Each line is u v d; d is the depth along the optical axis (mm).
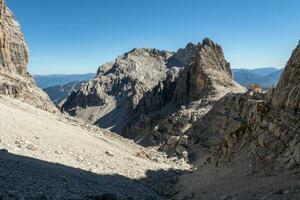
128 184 37625
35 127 47375
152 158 69500
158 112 170125
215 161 47469
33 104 89500
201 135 100125
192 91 149500
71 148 45281
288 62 41656
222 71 153375
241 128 45938
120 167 46781
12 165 25547
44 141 42938
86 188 26656
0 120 43406
